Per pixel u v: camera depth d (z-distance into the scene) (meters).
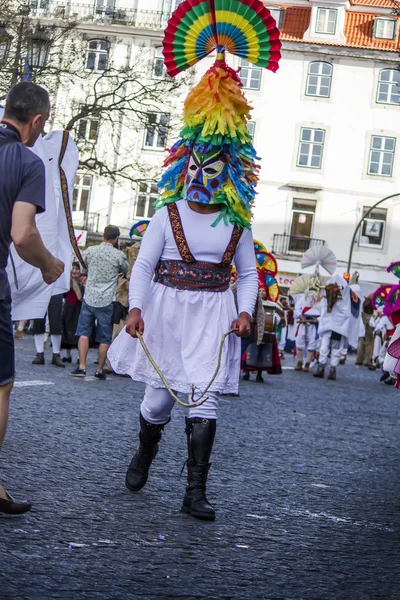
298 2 50.66
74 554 4.32
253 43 5.77
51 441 7.37
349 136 50.12
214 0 5.70
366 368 27.53
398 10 24.61
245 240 5.71
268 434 9.38
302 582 4.29
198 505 5.36
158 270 5.66
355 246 50.09
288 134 50.16
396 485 7.18
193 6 5.76
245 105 5.65
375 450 9.05
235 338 5.59
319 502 6.23
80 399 10.44
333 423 11.04
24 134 4.72
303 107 50.16
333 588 4.23
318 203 50.09
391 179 50.09
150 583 4.01
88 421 8.71
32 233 4.46
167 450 7.65
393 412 13.38
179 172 5.68
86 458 6.84
